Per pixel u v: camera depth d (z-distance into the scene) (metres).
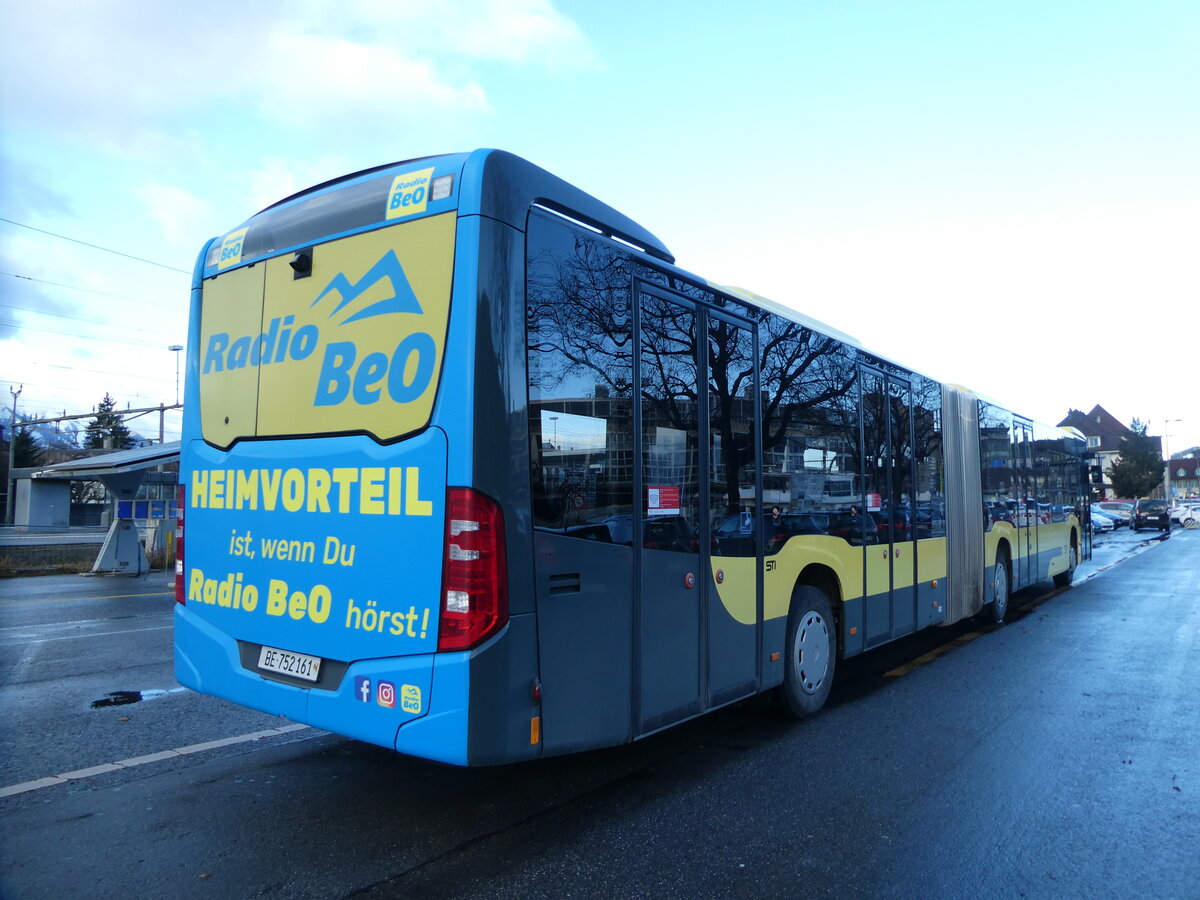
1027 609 12.48
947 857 3.85
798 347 6.14
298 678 4.03
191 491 4.76
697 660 4.76
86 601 13.83
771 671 5.60
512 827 4.17
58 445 71.88
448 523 3.49
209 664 4.52
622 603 4.15
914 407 8.34
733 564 5.16
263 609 4.23
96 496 62.22
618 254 4.30
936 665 8.25
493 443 3.51
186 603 4.72
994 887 3.57
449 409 3.54
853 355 7.08
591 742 3.92
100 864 3.73
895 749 5.47
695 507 4.81
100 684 7.35
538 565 3.67
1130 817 4.34
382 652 3.69
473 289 3.53
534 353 3.73
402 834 4.08
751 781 4.85
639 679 4.26
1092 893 3.53
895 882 3.61
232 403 4.55
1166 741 5.66
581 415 3.97
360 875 3.63
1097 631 10.36
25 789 4.68
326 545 3.95
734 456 5.24
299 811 4.37
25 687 7.23
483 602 3.45
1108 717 6.27
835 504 6.61
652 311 4.53
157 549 21.00
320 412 4.05
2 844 3.95
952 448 9.27
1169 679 7.58
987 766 5.13
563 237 3.96
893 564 7.60
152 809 4.39
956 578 9.14
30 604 13.39
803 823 4.23
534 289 3.76
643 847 3.94
